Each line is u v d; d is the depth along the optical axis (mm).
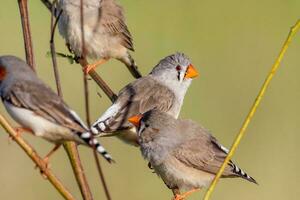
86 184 8781
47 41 17875
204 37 19453
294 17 20594
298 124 17031
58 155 15211
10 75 9336
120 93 12242
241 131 8281
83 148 15383
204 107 17406
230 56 18969
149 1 20266
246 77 18391
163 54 18719
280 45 19609
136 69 14008
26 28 9398
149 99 12336
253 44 19656
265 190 15398
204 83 18109
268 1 21125
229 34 19703
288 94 18188
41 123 9023
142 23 19578
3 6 19156
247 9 20672
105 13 13305
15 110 9172
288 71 19109
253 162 15938
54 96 9133
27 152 8422
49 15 18906
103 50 13445
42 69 17062
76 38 13109
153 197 15242
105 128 11500
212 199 15305
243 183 15508
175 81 12914
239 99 17703
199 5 20281
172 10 20078
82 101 16344
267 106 17703
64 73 16938
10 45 17672
